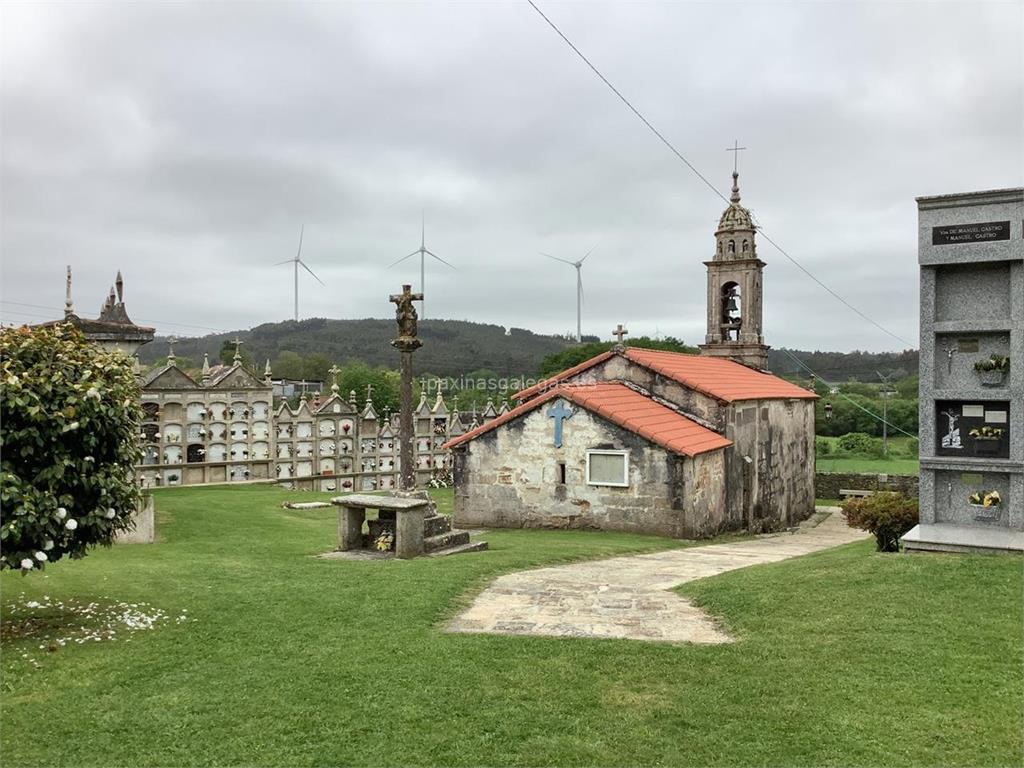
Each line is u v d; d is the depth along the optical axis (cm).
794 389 3130
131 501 1041
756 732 656
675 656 845
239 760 617
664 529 2061
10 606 1045
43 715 699
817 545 2062
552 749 634
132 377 1080
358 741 650
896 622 898
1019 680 731
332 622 984
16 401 880
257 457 3117
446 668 811
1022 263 1209
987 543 1165
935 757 602
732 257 3412
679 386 2458
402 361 1697
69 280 2455
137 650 872
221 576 1268
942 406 1304
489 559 1496
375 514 2384
